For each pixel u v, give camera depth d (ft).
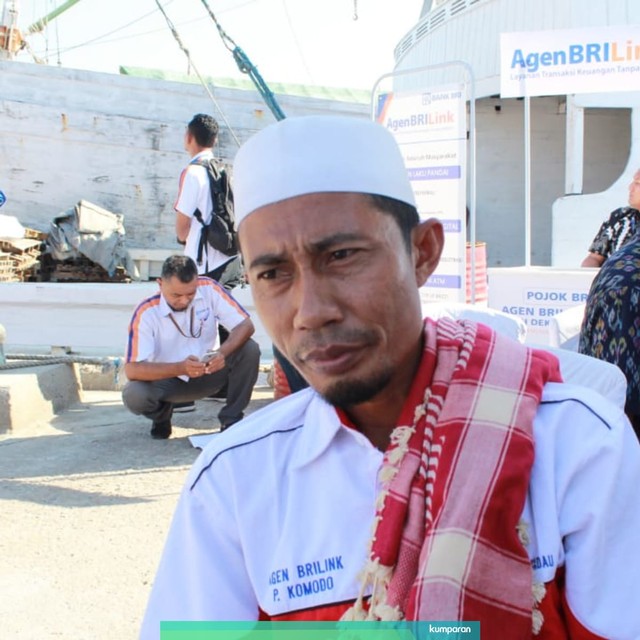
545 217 44.04
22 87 45.60
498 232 44.45
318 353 3.43
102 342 26.09
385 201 3.47
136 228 46.88
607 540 3.43
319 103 48.75
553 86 19.48
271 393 23.75
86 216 37.88
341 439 3.74
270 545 3.78
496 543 3.27
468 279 20.72
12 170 45.68
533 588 3.32
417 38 44.62
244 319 17.88
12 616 9.73
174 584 3.96
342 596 3.55
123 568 11.15
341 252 3.39
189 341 17.95
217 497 3.90
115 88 46.47
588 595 3.38
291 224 3.37
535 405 3.57
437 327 3.90
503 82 19.77
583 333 8.51
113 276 38.60
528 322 19.10
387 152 3.58
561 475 3.48
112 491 14.57
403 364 3.65
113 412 21.94
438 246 3.92
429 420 3.53
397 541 3.37
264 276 3.54
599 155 42.60
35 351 29.89
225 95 47.47
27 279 37.19
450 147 18.22
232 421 18.28
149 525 12.84
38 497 14.28
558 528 3.41
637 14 32.78
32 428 19.94
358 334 3.40
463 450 3.40
